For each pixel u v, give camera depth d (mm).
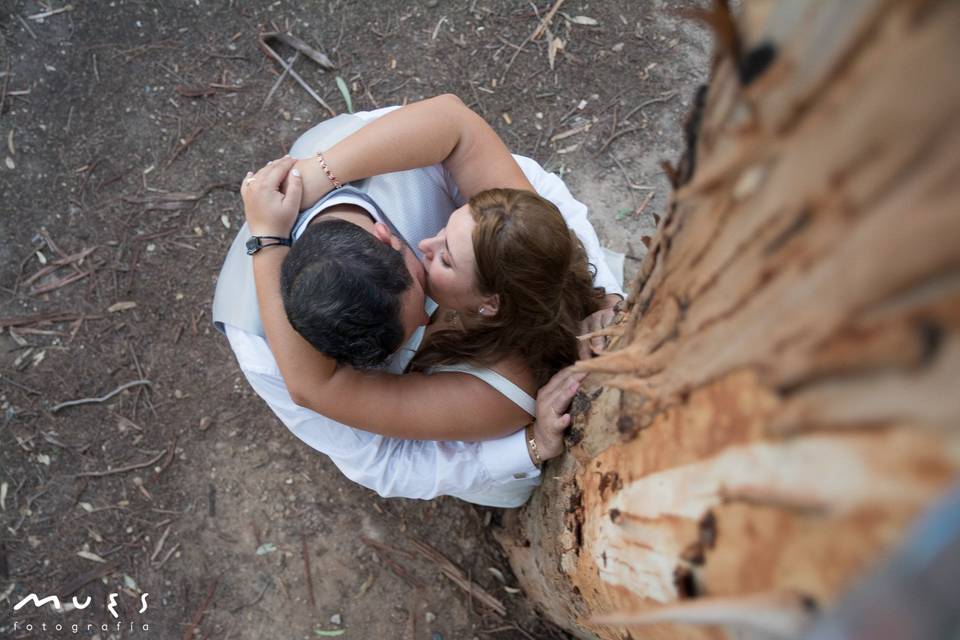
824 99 479
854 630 386
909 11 399
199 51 2646
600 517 1113
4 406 2311
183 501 2289
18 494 2258
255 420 2355
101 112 2574
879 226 431
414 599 2246
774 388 578
